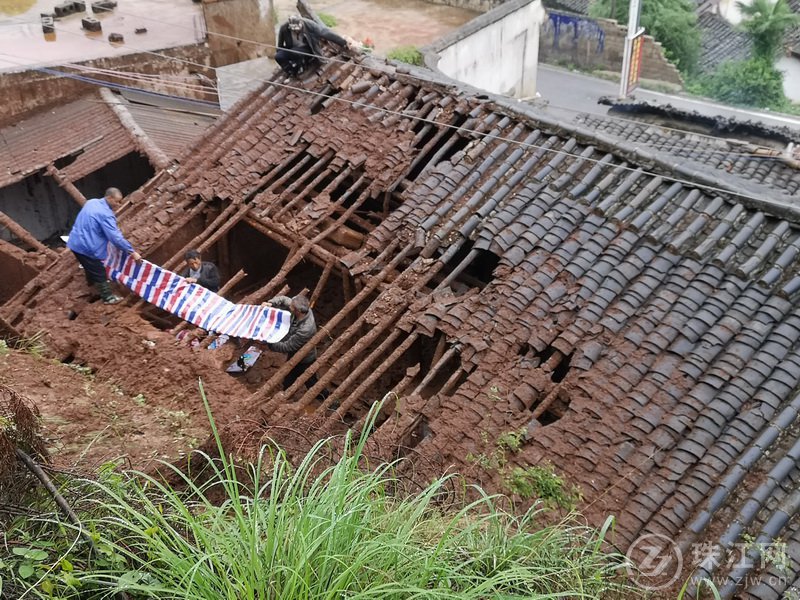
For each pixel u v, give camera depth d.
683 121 19.91
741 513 5.23
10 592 3.93
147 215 9.17
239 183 9.11
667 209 7.23
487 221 7.62
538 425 6.08
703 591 4.95
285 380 8.32
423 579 3.86
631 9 25.28
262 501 4.38
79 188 13.57
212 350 7.45
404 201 8.27
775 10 29.53
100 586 4.06
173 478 5.88
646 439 5.78
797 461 5.42
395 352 6.86
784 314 6.31
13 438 4.54
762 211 6.97
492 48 19.56
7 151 12.69
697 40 32.31
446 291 7.32
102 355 7.51
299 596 3.67
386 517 4.34
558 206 7.51
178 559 3.79
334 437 5.63
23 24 15.68
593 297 6.71
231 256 10.25
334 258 8.14
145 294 8.18
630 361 6.22
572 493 5.60
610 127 17.72
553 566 4.43
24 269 10.17
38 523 4.34
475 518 5.10
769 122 28.09
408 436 6.36
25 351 7.47
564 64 34.84
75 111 13.62
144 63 14.44
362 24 20.45
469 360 6.62
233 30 15.32
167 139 12.98
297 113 9.73
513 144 8.29
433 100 9.28
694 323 6.31
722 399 5.83
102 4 16.47
